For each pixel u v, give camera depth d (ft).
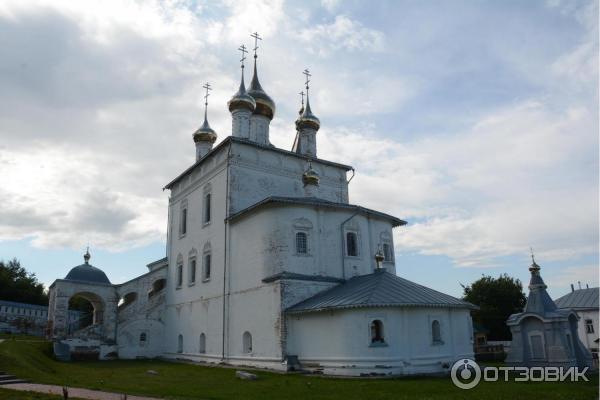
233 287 96.89
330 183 119.96
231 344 94.27
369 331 71.72
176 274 122.21
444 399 49.19
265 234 90.53
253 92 126.21
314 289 86.89
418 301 74.54
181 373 80.07
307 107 132.26
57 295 114.01
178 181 129.08
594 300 144.56
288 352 80.84
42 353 103.86
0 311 167.73
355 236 97.66
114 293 120.06
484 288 193.36
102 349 113.70
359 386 59.52
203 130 138.51
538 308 83.76
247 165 106.22
